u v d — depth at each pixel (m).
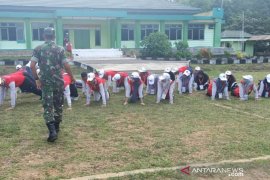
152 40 25.33
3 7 24.98
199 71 12.02
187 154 5.29
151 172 4.50
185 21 30.78
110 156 5.15
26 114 7.93
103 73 10.22
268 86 10.58
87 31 29.45
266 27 52.25
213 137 6.21
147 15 29.25
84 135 6.25
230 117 7.86
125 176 4.38
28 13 25.92
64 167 4.70
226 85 10.13
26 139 5.95
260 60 24.20
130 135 6.30
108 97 9.78
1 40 26.08
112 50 27.77
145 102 9.59
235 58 24.84
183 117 7.81
